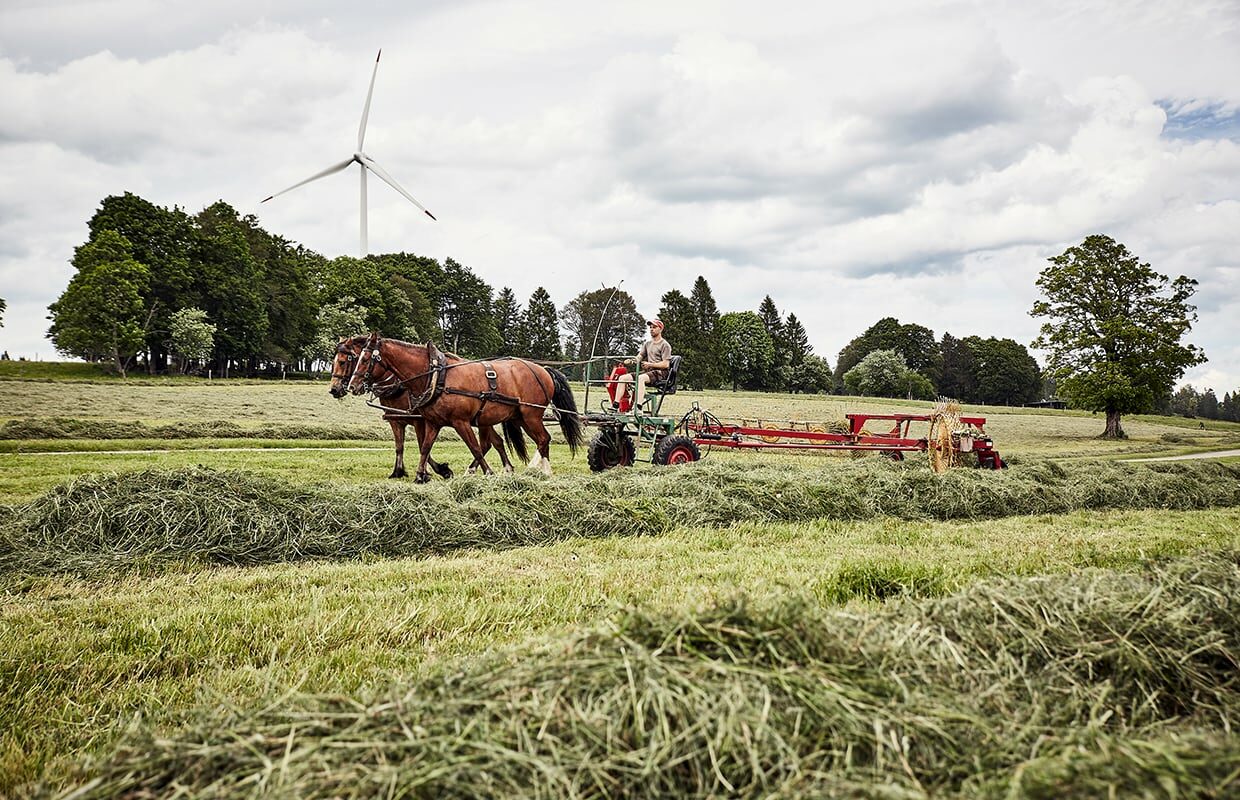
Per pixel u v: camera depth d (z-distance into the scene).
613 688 2.22
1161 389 37.59
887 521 7.89
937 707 2.30
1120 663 2.77
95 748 2.80
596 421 11.80
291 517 6.38
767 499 8.06
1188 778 1.78
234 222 71.50
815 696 2.21
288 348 70.81
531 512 7.06
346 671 3.46
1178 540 6.65
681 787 1.95
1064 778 1.85
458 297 94.62
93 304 51.78
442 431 22.28
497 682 2.33
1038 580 3.58
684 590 4.82
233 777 1.98
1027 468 10.72
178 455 14.16
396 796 1.81
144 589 4.94
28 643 3.79
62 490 6.21
